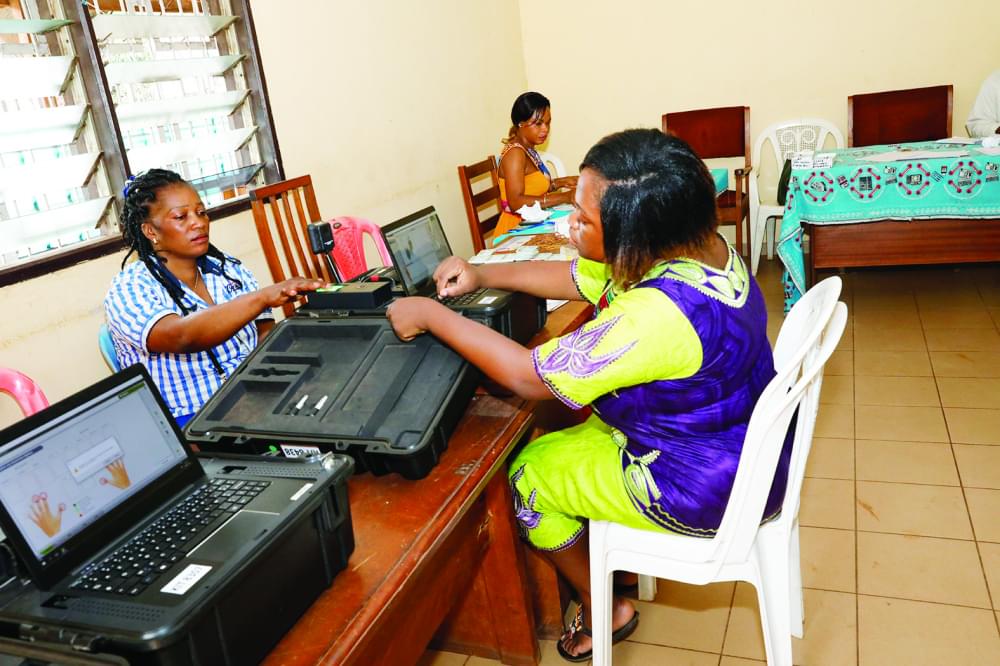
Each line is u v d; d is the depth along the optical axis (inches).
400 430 42.9
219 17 100.7
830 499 84.1
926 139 153.7
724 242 47.1
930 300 139.9
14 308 76.0
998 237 120.0
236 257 105.3
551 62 185.9
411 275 64.7
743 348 44.3
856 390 108.7
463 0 158.9
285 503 34.5
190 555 32.0
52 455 34.0
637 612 68.9
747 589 72.6
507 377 44.8
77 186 85.4
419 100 145.2
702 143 168.4
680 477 47.9
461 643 67.0
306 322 52.3
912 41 157.2
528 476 56.5
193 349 60.6
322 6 118.9
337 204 125.2
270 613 32.3
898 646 62.9
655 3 172.6
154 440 38.6
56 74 82.4
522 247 93.5
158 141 97.3
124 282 63.8
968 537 75.0
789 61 166.2
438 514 41.0
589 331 43.1
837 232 127.3
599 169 42.3
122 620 28.6
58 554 32.3
